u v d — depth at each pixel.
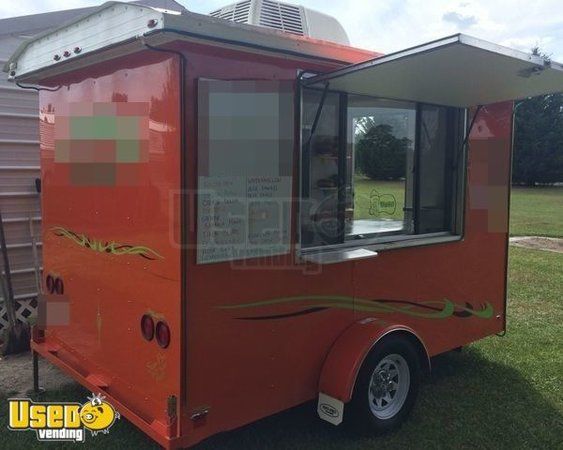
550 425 3.75
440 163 4.02
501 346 5.28
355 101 3.38
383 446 3.42
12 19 5.39
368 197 3.54
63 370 3.70
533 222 16.39
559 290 7.67
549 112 35.28
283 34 2.81
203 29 2.50
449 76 3.00
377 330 3.36
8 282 5.01
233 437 3.46
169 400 2.72
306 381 3.25
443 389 4.28
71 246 3.63
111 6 2.68
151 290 2.87
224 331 2.84
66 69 3.37
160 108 2.71
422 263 3.89
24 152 5.56
